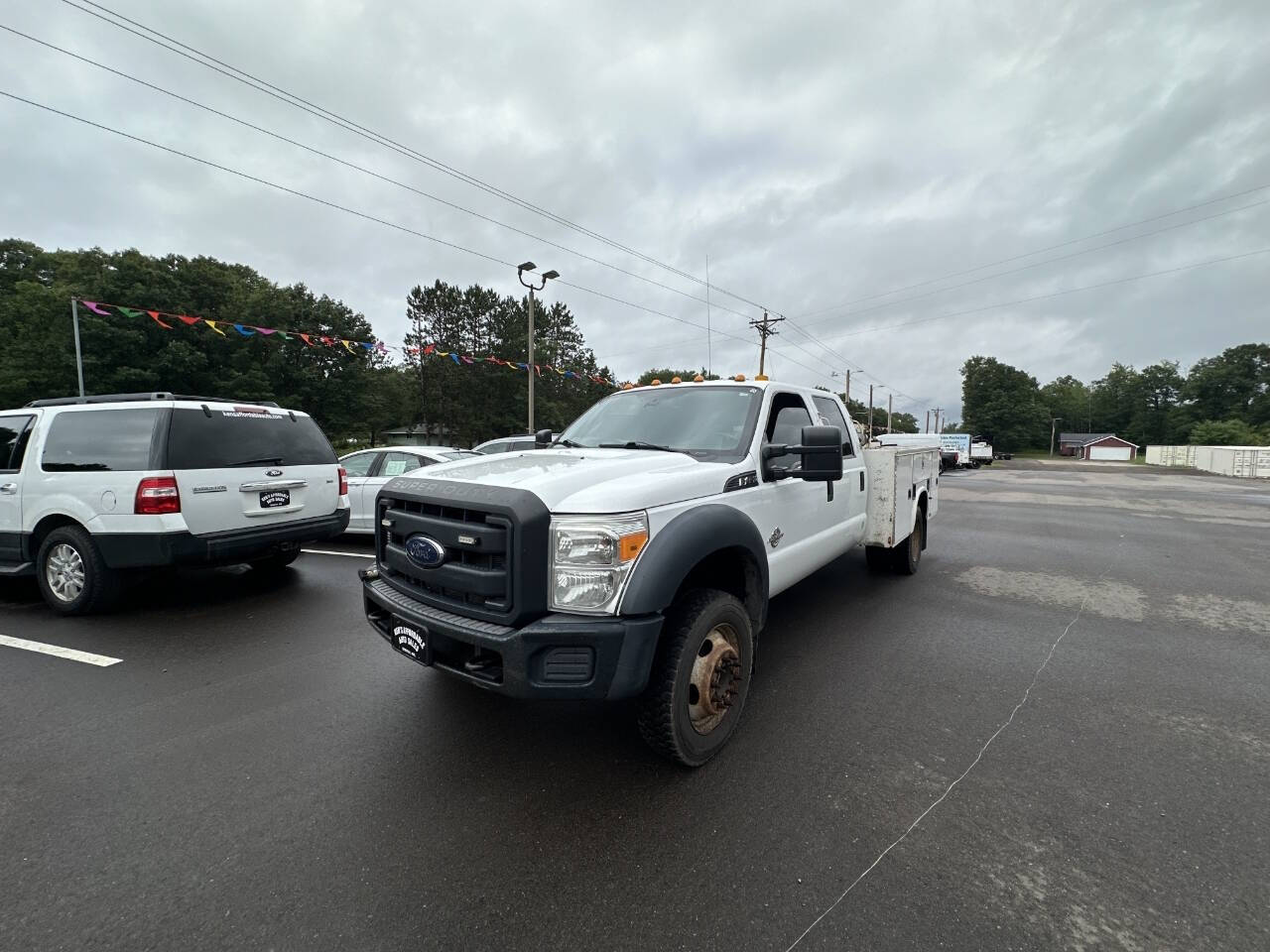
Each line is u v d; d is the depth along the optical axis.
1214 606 5.59
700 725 2.83
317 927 1.86
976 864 2.15
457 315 53.25
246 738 3.06
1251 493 19.22
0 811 2.46
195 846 2.25
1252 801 2.54
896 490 5.46
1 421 5.47
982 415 104.81
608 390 67.06
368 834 2.32
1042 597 5.86
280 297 43.97
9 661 4.08
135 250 37.75
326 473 6.09
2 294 38.66
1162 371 108.88
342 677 3.82
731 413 3.77
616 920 1.89
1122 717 3.33
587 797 2.56
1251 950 1.78
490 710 3.37
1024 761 2.87
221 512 5.16
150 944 1.80
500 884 2.05
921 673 3.94
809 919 1.89
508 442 10.87
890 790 2.62
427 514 2.82
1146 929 1.86
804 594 5.91
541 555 2.45
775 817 2.42
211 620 4.98
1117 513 13.39
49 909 1.93
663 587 2.47
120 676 3.83
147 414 4.96
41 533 5.22
